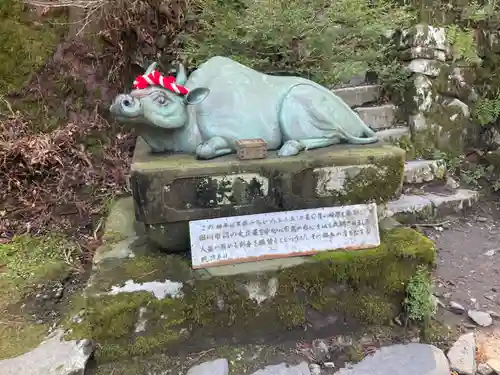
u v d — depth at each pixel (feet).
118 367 6.44
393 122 12.85
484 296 8.52
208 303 6.55
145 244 7.61
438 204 11.28
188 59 11.42
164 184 6.47
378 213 7.45
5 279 8.84
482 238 10.61
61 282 8.84
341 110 7.76
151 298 6.41
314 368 6.60
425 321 7.21
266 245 6.78
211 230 6.64
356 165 6.98
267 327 6.82
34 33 12.21
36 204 11.23
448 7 13.08
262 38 10.34
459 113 12.71
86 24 11.93
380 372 6.53
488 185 12.48
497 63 12.93
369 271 6.92
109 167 12.12
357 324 7.13
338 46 11.18
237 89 7.40
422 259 7.07
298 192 6.89
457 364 6.71
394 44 13.00
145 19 12.44
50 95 12.27
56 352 6.35
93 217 11.00
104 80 12.65
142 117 6.62
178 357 6.63
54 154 11.54
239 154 6.82
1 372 6.07
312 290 6.81
